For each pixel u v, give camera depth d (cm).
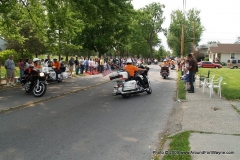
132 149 493
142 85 1166
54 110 838
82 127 640
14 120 705
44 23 1752
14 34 1700
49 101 1001
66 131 607
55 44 2052
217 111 779
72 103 966
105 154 468
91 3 1302
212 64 4381
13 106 886
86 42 3316
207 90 1230
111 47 3466
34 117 741
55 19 1491
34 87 1095
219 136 539
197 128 605
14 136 569
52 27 1591
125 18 1573
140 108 880
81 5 1302
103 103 973
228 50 5812
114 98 1093
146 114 787
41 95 1090
